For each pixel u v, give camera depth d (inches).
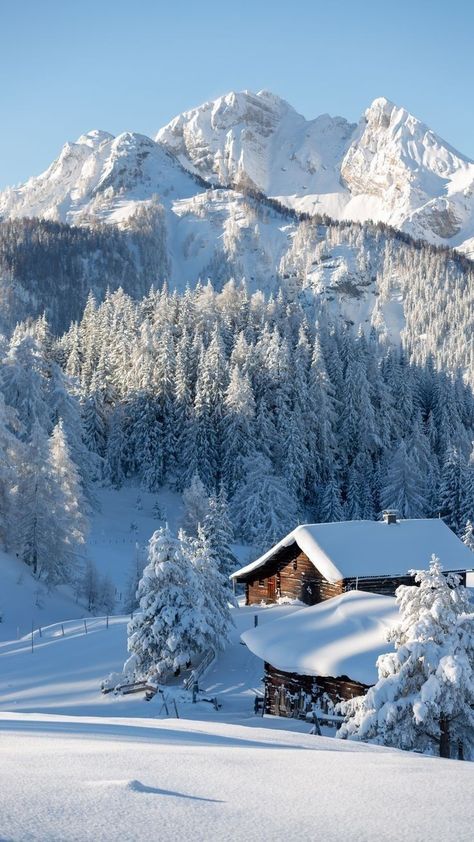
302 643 917.2
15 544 2105.1
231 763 199.0
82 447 3075.8
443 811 140.6
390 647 863.7
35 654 1347.2
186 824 124.2
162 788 158.4
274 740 351.9
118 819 124.7
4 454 2028.8
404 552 1528.1
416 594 630.5
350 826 127.8
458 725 614.9
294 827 126.0
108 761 195.0
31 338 2657.5
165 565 1154.7
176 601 1147.9
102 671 1206.9
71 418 3004.4
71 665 1250.0
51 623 1850.4
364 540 1539.1
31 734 285.6
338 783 170.2
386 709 594.6
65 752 214.4
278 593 1646.2
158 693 1069.8
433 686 575.8
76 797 139.3
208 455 3609.7
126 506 3521.2
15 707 1030.4
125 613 2113.7
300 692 954.1
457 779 178.1
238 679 1157.1
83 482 3097.9
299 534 1539.1
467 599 625.6
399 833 123.7
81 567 2349.9
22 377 2591.0
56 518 2107.5
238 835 119.3
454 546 1590.8
